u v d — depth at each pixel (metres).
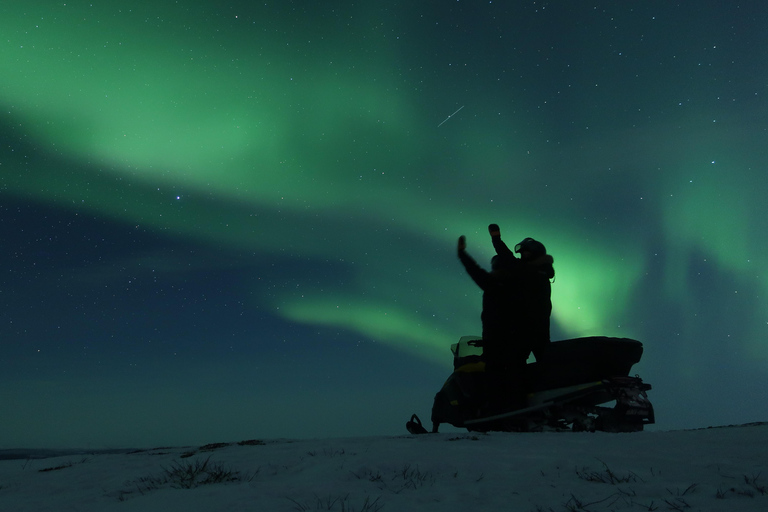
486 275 5.53
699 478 2.89
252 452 4.39
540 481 3.01
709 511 2.31
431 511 2.53
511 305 5.48
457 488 2.92
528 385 5.52
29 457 5.44
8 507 3.24
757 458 3.28
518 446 4.03
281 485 3.12
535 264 5.61
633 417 5.08
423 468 3.36
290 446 4.57
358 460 3.62
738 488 2.62
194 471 3.73
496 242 5.77
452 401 5.86
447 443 4.25
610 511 2.42
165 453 5.03
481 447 4.01
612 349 5.28
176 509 2.77
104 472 4.16
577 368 5.30
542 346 5.51
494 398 5.59
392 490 2.94
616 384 5.17
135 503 2.97
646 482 2.87
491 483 2.99
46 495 3.56
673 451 3.64
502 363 5.54
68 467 4.65
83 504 3.17
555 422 5.37
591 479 3.00
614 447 3.88
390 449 4.01
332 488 3.00
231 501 2.83
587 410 5.31
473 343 6.13
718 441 3.90
